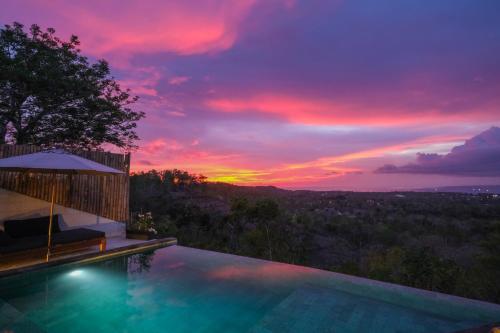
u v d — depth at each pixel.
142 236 7.17
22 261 5.00
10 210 6.02
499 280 10.79
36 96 8.80
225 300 3.74
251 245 21.41
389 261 15.59
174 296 3.85
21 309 3.35
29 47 8.91
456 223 44.81
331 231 46.44
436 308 3.47
